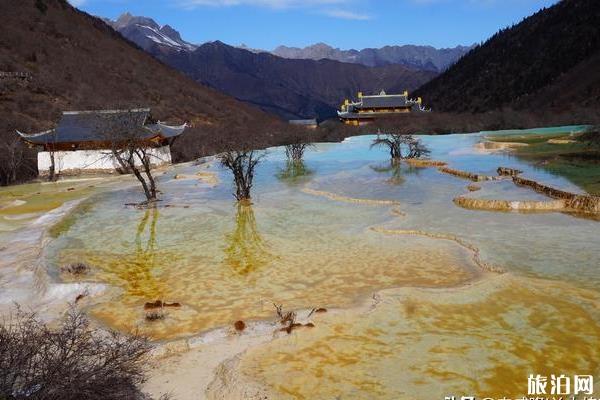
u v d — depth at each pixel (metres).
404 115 78.31
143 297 11.70
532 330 9.20
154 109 79.19
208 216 20.33
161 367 8.34
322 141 65.69
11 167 37.34
